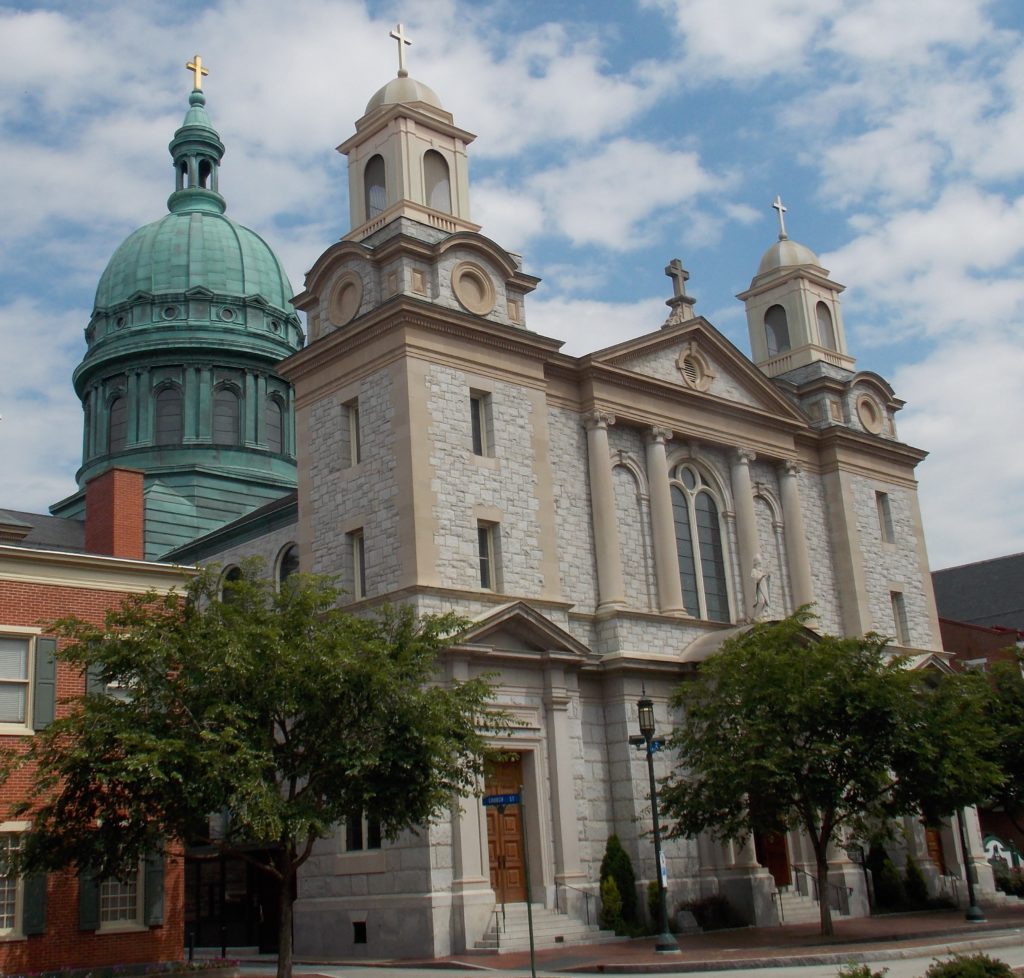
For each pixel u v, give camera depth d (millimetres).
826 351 55125
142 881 27594
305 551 39750
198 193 77250
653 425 44250
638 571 42812
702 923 37875
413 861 33719
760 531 48156
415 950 33031
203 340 67000
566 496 41562
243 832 23875
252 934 39188
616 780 39031
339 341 39500
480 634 35812
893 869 45281
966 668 44250
